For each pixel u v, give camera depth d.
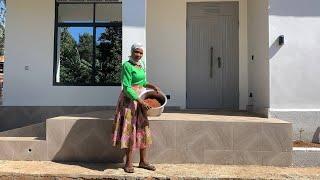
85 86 10.27
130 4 7.87
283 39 8.06
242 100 10.16
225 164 7.11
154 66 10.28
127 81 6.44
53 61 10.29
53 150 7.33
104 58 10.40
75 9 10.44
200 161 7.13
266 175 6.41
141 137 6.58
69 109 10.16
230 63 10.26
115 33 10.38
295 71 8.06
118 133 6.52
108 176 6.31
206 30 10.34
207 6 10.31
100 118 7.43
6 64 10.31
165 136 7.17
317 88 8.05
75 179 6.35
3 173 6.45
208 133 7.14
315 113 7.94
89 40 10.44
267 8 8.20
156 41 10.30
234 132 7.11
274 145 7.05
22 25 10.32
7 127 10.17
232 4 10.28
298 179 6.21
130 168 6.54
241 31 10.20
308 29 8.09
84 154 7.30
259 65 8.88
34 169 6.73
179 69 10.28
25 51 10.31
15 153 7.35
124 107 6.50
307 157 7.02
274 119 7.65
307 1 8.11
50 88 10.27
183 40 10.29
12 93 10.28
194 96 10.30
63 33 10.45
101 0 10.39
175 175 6.36
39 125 8.12
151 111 7.03
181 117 7.74
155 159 7.17
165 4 10.34
